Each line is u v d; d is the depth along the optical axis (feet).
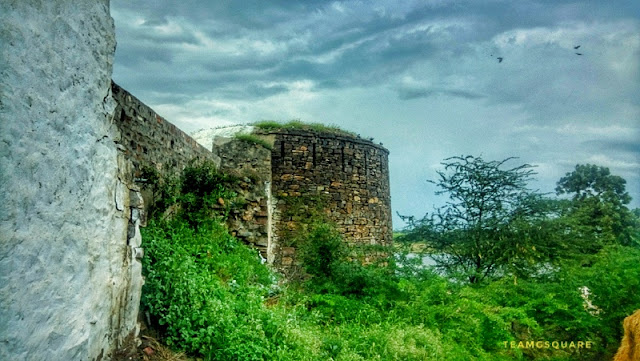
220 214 30.32
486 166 36.52
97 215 10.63
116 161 11.88
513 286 29.37
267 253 32.42
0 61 6.87
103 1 10.50
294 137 48.06
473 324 23.62
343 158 49.67
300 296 24.93
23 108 7.45
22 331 7.52
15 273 7.32
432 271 29.78
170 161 26.16
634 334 16.30
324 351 18.67
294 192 46.78
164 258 17.24
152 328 15.25
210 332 15.48
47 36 8.13
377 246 32.86
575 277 29.14
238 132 48.65
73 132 9.22
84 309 9.92
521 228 33.76
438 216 37.81
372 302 25.34
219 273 23.22
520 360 23.59
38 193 7.96
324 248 30.07
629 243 49.24
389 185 56.80
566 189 60.29
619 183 56.75
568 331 27.37
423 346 20.66
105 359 11.51
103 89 10.67
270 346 17.06
